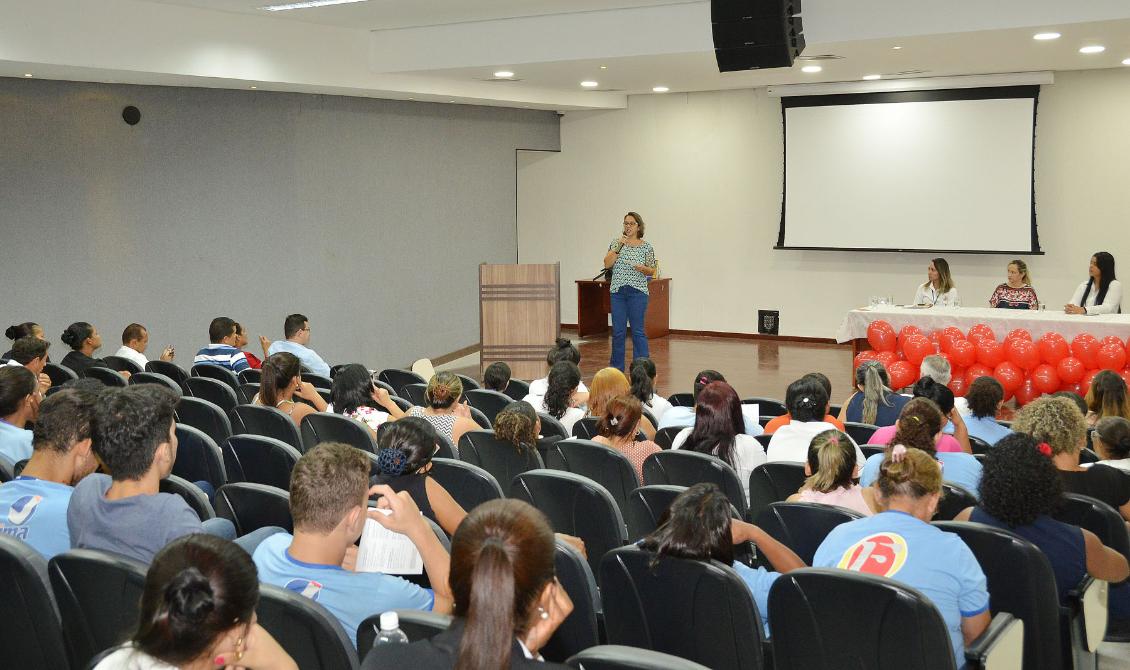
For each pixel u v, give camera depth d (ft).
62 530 8.90
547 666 4.67
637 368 20.27
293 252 35.70
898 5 26.12
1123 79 36.40
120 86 30.63
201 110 32.65
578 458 13.87
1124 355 26.84
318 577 7.36
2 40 24.38
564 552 8.85
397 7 28.68
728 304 45.65
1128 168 36.73
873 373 18.25
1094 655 10.77
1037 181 38.40
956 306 32.53
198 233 32.96
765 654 8.32
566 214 48.78
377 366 39.17
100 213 30.50
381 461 10.05
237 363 23.97
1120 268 37.32
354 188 37.52
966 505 11.73
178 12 27.94
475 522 4.91
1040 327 28.58
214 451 13.35
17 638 7.75
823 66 33.47
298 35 31.22
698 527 7.97
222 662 5.16
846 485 11.07
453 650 4.79
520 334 32.86
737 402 14.46
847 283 42.83
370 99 37.73
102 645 7.35
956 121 38.88
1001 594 9.53
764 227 44.29
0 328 28.68
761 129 43.75
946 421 15.23
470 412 17.66
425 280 40.75
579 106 43.70
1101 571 10.21
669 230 46.47
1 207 28.43
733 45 25.98
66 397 9.56
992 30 25.30
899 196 40.42
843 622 7.56
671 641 8.27
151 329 32.07
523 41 31.04
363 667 4.77
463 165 42.04
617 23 29.66
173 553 5.00
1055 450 12.92
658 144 46.11
